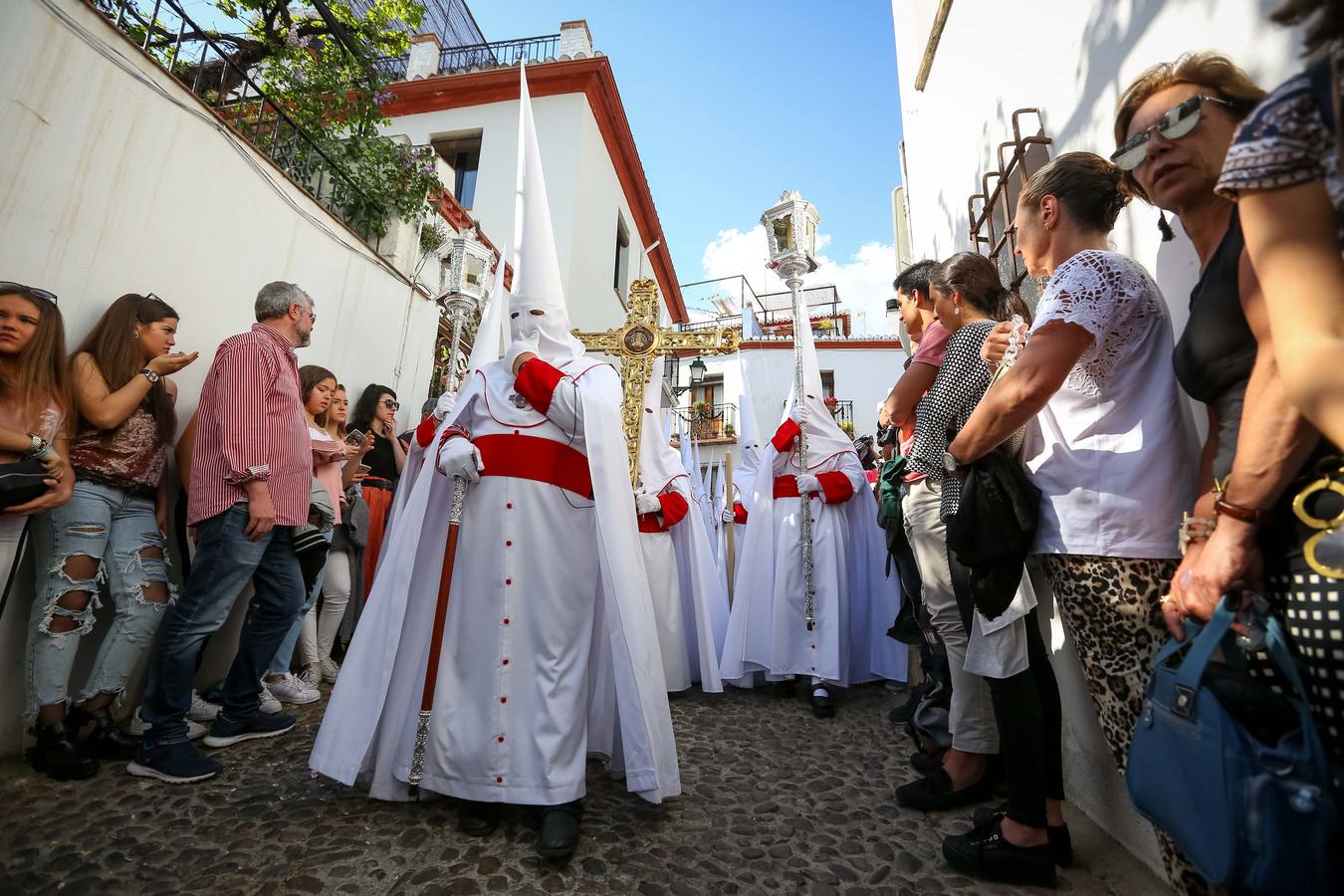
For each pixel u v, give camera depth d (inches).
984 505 63.2
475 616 81.3
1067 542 59.5
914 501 92.7
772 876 69.1
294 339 110.0
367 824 76.4
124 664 92.5
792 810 85.8
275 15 225.1
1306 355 32.0
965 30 135.1
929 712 103.4
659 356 156.1
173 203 118.6
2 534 83.4
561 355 93.6
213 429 95.3
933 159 168.2
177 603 90.7
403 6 269.3
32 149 95.3
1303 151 33.3
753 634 152.6
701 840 76.5
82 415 91.7
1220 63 48.9
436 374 225.8
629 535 85.5
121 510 95.7
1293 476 37.6
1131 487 56.6
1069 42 86.7
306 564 116.8
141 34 138.6
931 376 99.7
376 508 163.9
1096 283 56.5
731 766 102.3
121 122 108.8
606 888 65.4
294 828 74.9
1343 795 32.9
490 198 394.3
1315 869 32.6
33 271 95.2
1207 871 36.6
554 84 411.5
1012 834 68.3
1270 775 34.2
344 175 184.4
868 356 603.2
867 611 156.5
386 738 83.2
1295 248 33.3
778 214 172.1
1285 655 36.9
